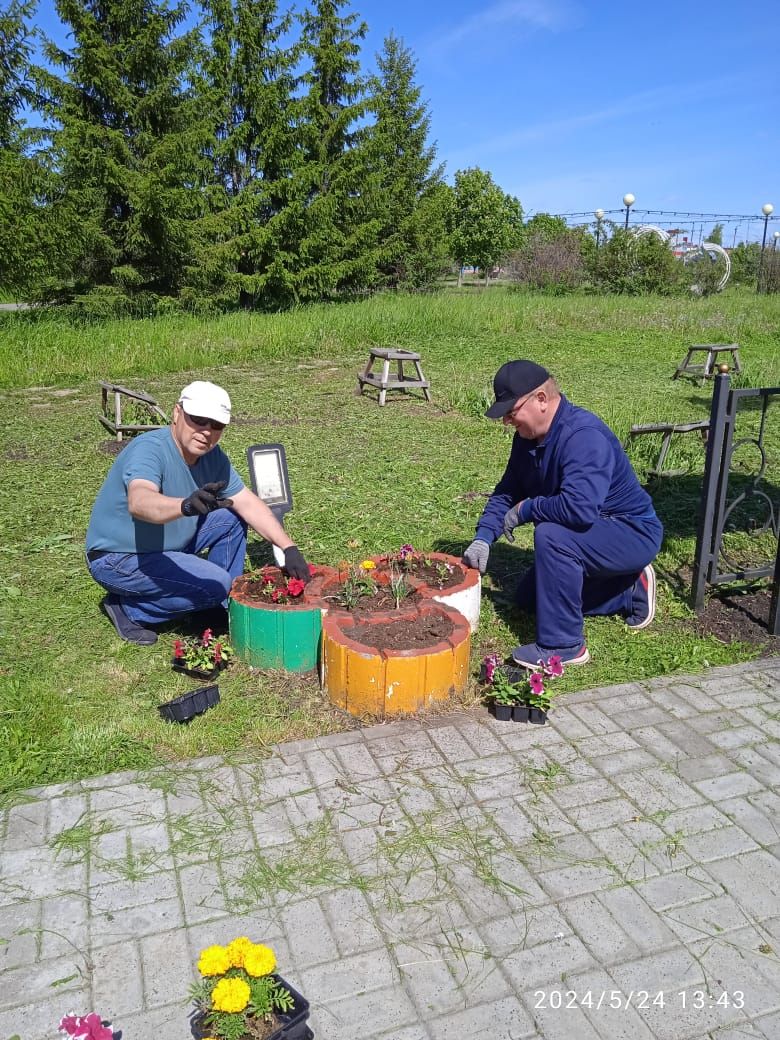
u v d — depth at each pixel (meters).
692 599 4.53
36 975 2.26
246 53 23.56
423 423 9.25
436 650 3.45
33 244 17.02
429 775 3.09
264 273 23.53
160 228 19.67
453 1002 2.18
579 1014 2.15
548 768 3.14
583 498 3.67
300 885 2.57
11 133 18.20
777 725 3.45
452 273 43.09
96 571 3.97
